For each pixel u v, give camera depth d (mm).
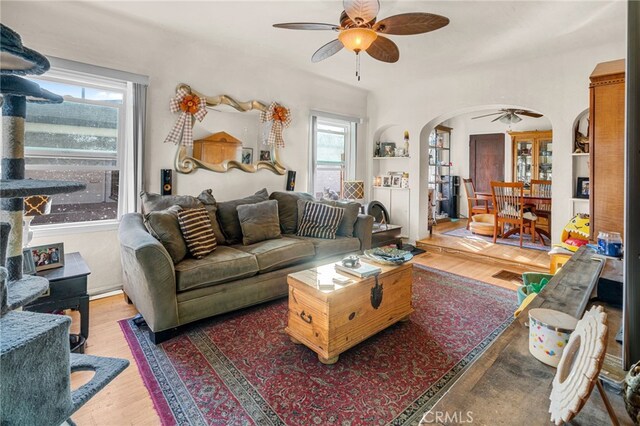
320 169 5340
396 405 1655
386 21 2369
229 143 4004
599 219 2145
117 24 3066
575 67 3762
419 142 5137
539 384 717
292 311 2221
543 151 6789
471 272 3920
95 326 2512
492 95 4375
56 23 2781
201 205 3209
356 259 2426
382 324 2301
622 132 2047
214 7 2830
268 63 4215
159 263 2232
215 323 2561
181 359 2068
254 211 3363
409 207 5328
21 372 716
